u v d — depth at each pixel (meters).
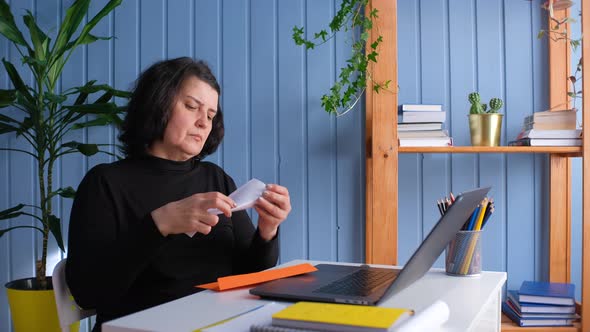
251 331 0.79
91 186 1.41
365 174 2.51
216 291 1.11
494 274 1.35
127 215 1.43
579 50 2.45
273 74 2.55
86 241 1.32
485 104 2.32
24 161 2.65
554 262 2.41
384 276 1.20
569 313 2.07
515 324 2.14
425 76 2.50
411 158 2.51
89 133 2.63
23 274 2.65
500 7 2.48
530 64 2.47
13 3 2.65
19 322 2.30
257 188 1.34
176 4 2.60
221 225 1.57
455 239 1.32
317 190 2.53
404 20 2.50
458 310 0.99
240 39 2.57
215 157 2.58
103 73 2.64
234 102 2.57
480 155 2.49
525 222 2.48
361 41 2.46
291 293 1.02
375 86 2.15
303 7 2.54
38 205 2.65
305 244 2.54
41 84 2.37
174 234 1.18
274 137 2.55
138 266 1.19
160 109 1.52
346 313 0.81
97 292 1.23
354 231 2.52
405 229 2.51
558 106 2.43
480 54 2.48
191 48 2.60
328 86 2.53
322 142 2.53
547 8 2.34
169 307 0.98
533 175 2.47
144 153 1.57
